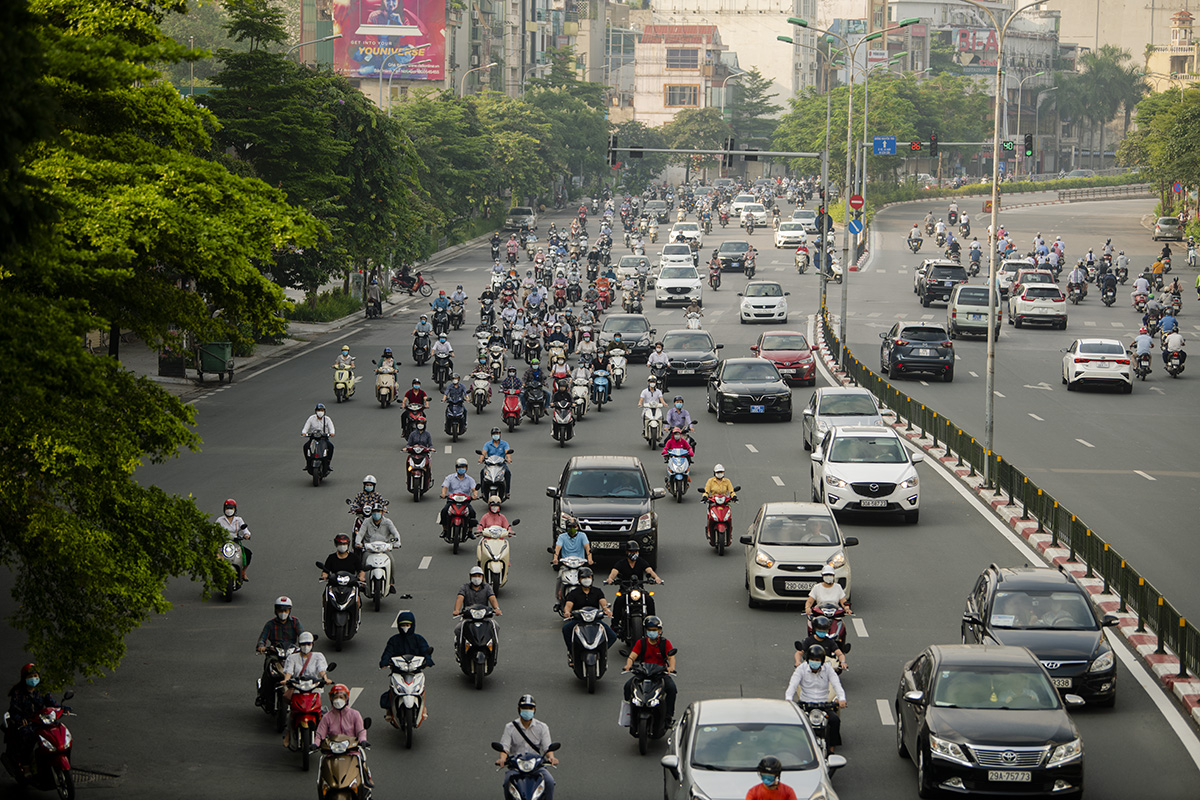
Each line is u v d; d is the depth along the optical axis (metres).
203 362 138.50
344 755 44.50
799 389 141.50
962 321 177.38
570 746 51.16
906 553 80.62
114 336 80.38
